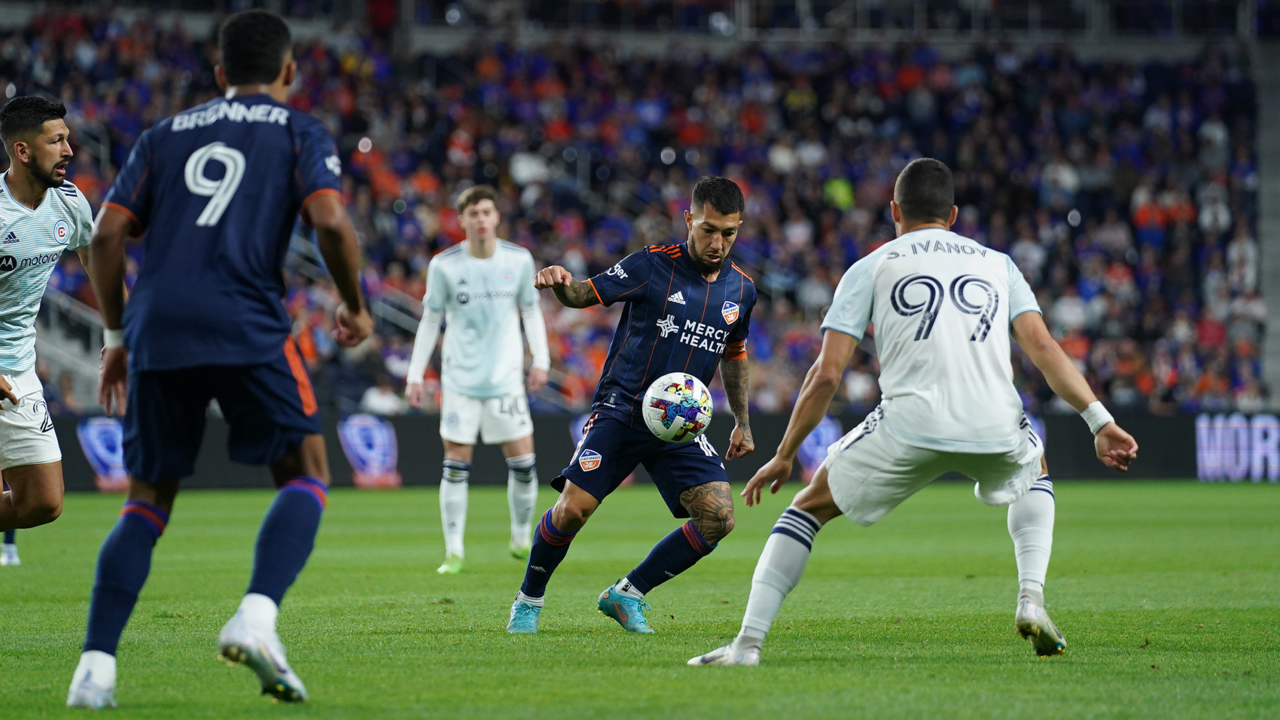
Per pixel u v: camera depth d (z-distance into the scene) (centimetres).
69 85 8438
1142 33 11669
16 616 2156
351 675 1502
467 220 3173
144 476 1357
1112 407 8238
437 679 1471
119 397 1437
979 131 10512
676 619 2116
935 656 1681
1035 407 8150
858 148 10450
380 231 8531
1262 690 1418
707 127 10375
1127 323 9150
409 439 6669
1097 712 1277
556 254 8738
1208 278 9644
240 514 4959
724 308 1962
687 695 1360
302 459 1373
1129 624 2053
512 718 1238
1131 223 10206
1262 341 9431
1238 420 7775
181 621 2062
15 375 2019
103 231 1342
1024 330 1584
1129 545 3691
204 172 1346
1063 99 10912
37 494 2061
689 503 1931
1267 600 2406
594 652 1709
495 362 3138
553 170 9675
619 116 10225
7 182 1998
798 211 9700
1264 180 10988
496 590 2581
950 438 1495
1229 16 11644
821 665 1589
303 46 9556
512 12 11081
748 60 10950
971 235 9938
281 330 1354
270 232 1345
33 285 2031
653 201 9781
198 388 1350
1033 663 1619
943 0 11694
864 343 8444
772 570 1570
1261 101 11369
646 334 1941
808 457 7238
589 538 4031
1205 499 6006
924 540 3959
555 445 6606
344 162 8981
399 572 2970
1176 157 10575
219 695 1377
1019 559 1680
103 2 9575
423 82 10194
